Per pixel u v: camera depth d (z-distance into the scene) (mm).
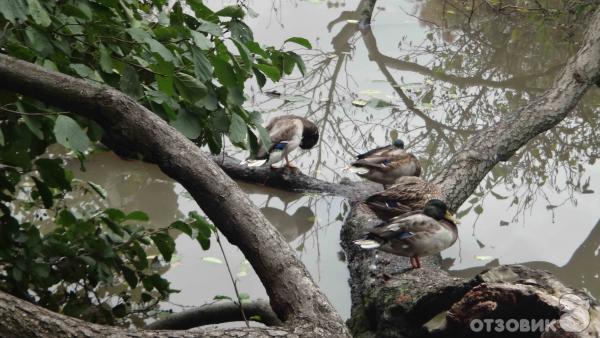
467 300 4988
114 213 5051
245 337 3930
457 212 8398
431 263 6816
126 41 4363
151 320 6094
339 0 15086
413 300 5629
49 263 5066
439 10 14484
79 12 4195
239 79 4410
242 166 8805
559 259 7527
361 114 10891
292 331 4004
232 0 13969
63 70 4496
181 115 4539
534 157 9883
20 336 3582
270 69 4570
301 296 4199
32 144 4570
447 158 9750
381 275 6484
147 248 7352
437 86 11820
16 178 4559
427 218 6266
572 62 9938
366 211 7926
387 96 11367
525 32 13367
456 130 10500
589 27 10266
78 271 5117
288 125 8672
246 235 4316
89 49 4719
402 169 8234
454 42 13352
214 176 4332
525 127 9070
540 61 12664
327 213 8336
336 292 6852
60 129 3750
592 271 7340
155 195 8398
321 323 4090
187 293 6617
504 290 4832
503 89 11797
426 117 10859
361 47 13148
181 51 4367
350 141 10148
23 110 4016
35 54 4305
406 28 13867
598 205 8672
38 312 3672
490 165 8633
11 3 3754
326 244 7742
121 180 8625
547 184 9180
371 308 6078
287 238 7840
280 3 14734
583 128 10578
